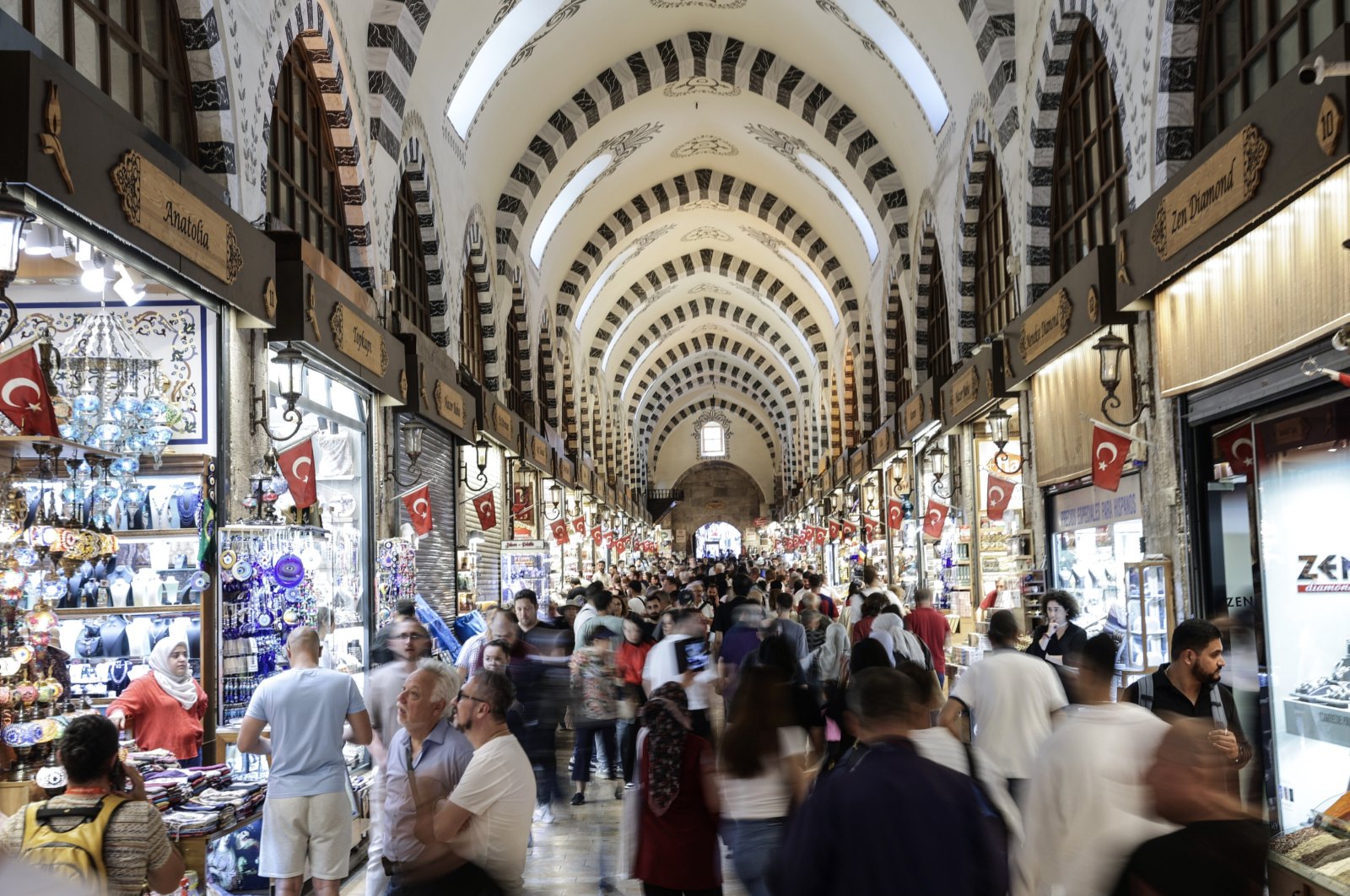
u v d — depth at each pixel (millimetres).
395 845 3799
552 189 16188
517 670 6879
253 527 6223
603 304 25391
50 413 4836
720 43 14891
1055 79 8789
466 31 10969
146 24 5812
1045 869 2760
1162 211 6199
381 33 9422
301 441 6672
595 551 25547
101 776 3338
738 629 7613
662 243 24672
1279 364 5500
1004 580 11172
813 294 24359
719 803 3963
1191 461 6605
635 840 4020
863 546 19234
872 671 2637
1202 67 6441
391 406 9812
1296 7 5355
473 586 12961
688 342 35438
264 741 4773
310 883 5770
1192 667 4016
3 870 1347
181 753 5477
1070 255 8945
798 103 14906
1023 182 9414
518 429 15391
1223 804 2361
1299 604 5789
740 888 5508
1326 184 4793
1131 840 2463
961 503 12375
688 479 49406
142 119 5652
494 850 3432
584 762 7379
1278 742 5977
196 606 6133
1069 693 5305
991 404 10109
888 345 16672
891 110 13641
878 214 15422
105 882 3223
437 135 11516
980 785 3498
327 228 8711
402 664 5371
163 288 6289
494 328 14672
